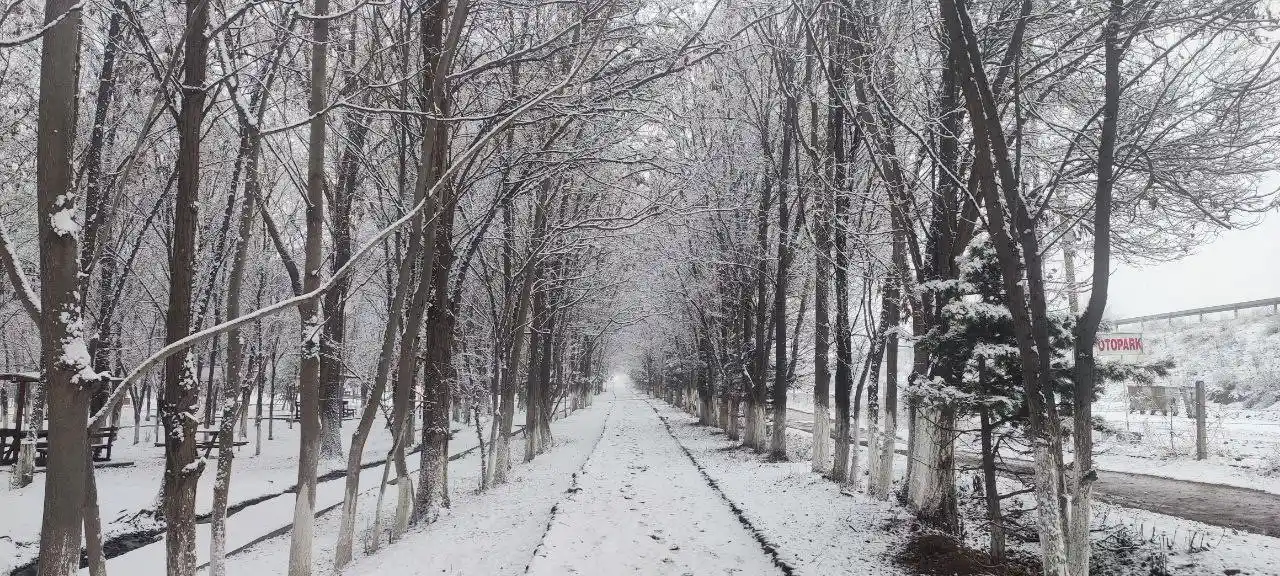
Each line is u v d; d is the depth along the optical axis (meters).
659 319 38.94
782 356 20.36
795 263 22.69
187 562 6.35
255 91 8.57
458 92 12.27
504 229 17.61
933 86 10.34
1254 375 30.08
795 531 10.09
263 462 22.31
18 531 11.02
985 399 7.75
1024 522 10.38
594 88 9.53
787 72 15.53
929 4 9.49
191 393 6.47
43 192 3.90
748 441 23.50
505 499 14.27
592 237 18.97
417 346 13.17
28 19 8.16
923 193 11.96
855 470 14.20
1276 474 15.31
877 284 13.58
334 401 23.14
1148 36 7.12
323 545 11.27
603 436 30.73
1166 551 8.56
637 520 11.38
